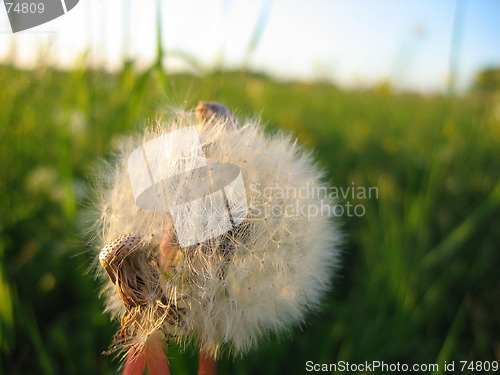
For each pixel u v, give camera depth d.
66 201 0.13
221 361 0.12
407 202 0.16
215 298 0.06
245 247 0.06
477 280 0.15
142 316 0.06
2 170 0.16
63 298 0.14
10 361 0.12
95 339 0.12
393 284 0.13
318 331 0.13
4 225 0.14
